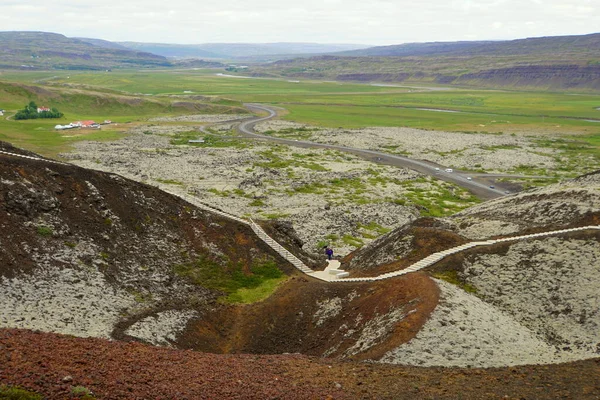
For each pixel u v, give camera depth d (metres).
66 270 61.31
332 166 190.12
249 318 64.25
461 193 160.75
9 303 52.47
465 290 64.75
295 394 37.62
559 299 61.62
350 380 41.59
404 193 156.62
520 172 189.00
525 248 71.19
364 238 113.38
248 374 40.62
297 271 76.75
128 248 70.62
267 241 81.75
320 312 64.62
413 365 47.16
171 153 197.75
